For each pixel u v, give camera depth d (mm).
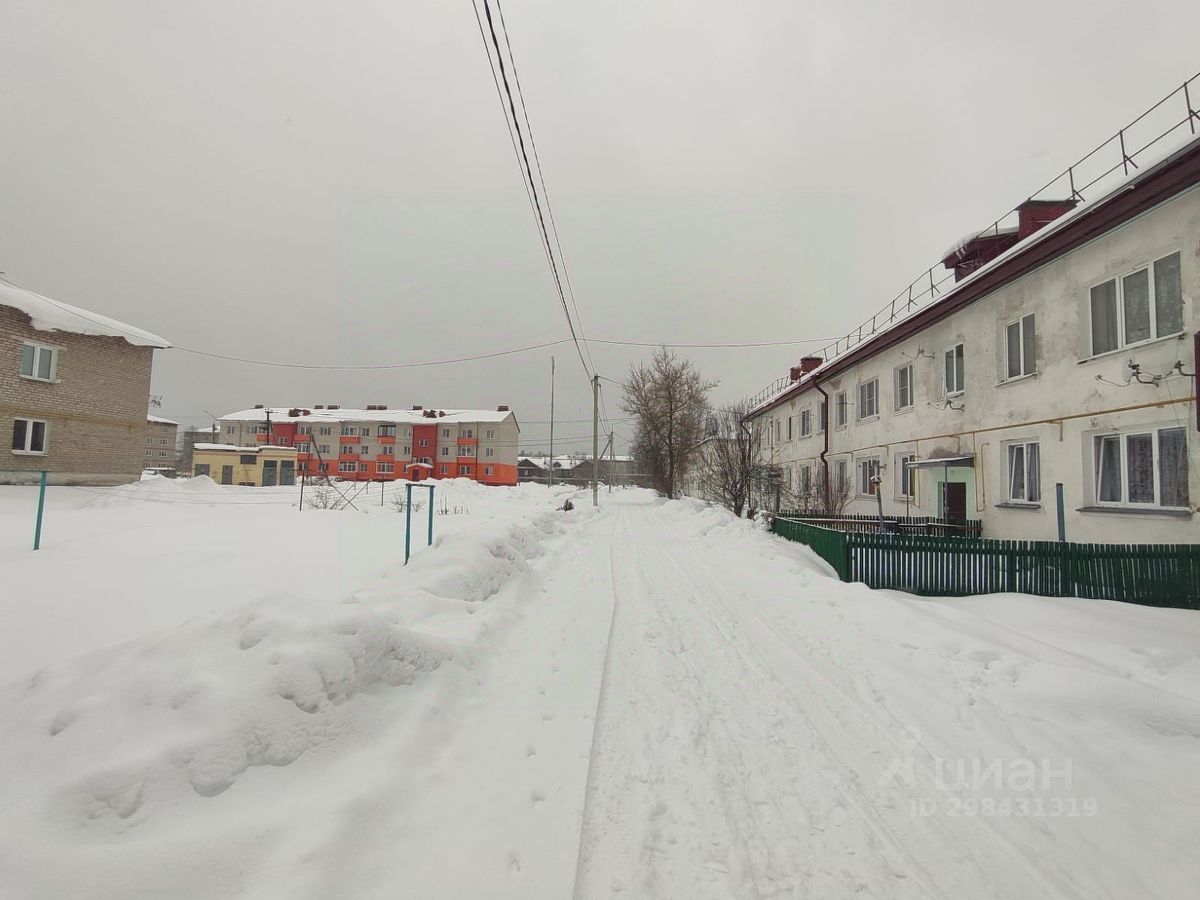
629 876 2514
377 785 2775
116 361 21062
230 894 2033
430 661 4113
